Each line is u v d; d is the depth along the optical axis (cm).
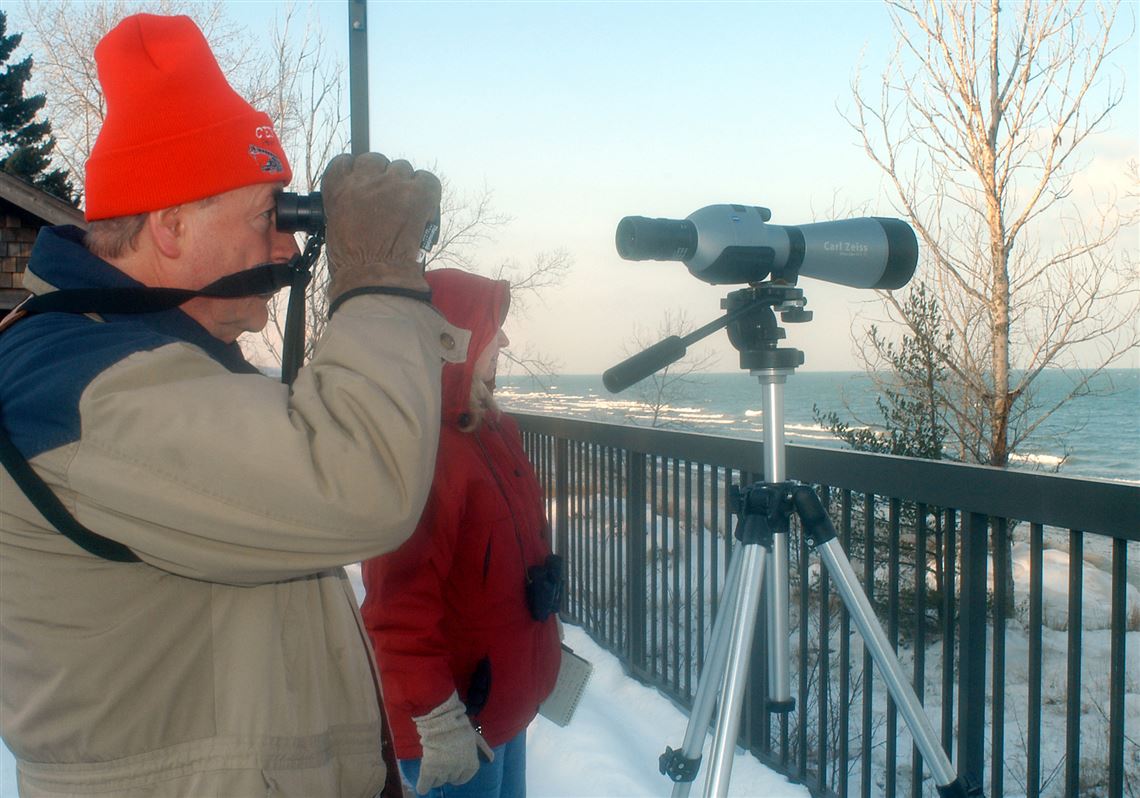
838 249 197
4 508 100
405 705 183
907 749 579
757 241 190
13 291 1170
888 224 205
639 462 402
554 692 229
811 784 297
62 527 98
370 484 102
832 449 271
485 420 207
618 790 294
